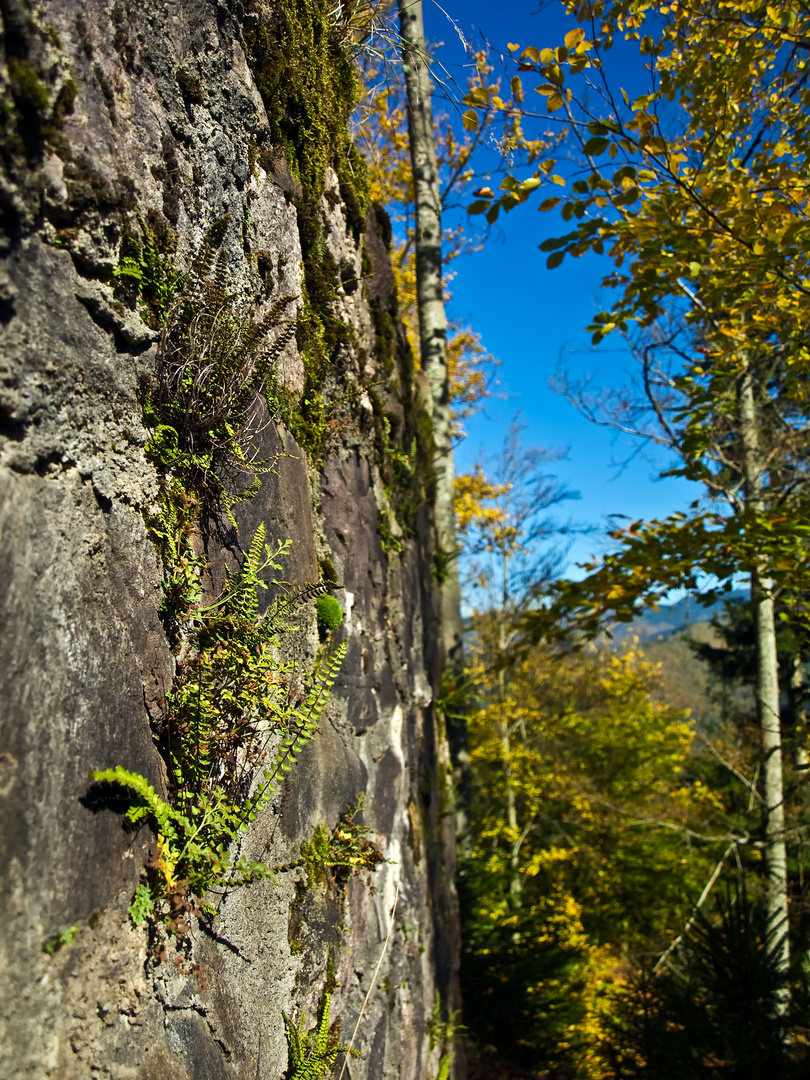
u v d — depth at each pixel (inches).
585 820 500.1
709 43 123.2
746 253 128.7
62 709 39.8
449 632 232.1
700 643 537.0
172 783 51.5
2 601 35.7
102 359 47.4
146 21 55.4
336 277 102.9
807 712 435.2
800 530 139.0
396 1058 105.3
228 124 69.3
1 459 37.9
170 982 48.3
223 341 58.2
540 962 228.7
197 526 59.2
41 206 42.3
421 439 164.9
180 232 58.7
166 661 52.3
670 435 244.4
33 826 36.5
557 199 114.0
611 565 164.2
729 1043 183.6
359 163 123.0
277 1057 64.4
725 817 376.2
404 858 121.5
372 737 110.3
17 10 39.0
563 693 530.6
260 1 79.4
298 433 86.4
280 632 73.1
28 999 35.0
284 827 72.4
